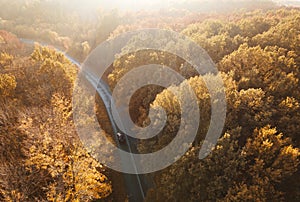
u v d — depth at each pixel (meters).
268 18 49.72
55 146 26.50
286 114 26.97
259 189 21.97
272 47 36.38
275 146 23.55
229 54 38.72
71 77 47.34
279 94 29.47
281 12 54.19
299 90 29.58
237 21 53.03
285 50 35.03
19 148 27.86
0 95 35.97
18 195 21.73
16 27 100.50
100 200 31.06
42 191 25.56
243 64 34.88
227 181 23.78
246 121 27.25
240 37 42.75
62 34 105.56
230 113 27.52
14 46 68.06
